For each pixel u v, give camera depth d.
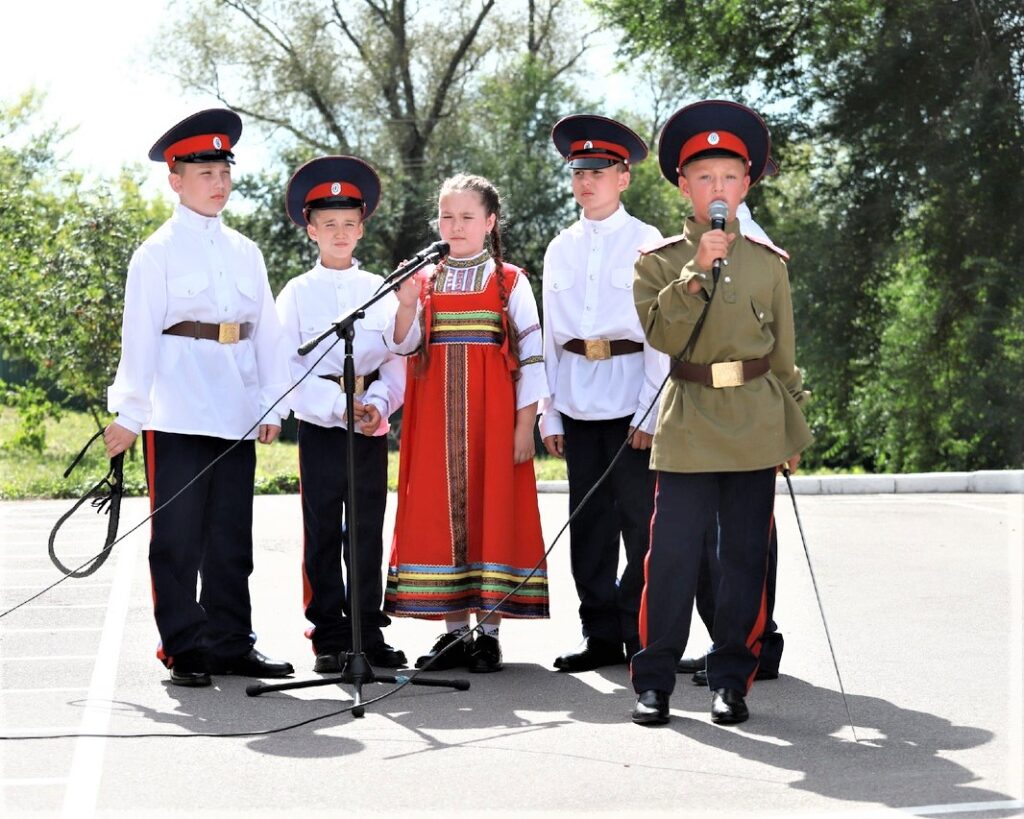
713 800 4.04
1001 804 3.97
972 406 20.03
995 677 5.75
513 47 32.56
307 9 31.25
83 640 6.70
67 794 4.13
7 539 10.92
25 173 25.72
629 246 6.04
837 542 10.26
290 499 14.27
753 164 5.21
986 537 10.54
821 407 22.08
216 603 5.91
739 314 4.96
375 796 4.09
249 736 4.81
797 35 21.94
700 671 5.78
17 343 20.06
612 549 6.07
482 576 5.96
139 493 14.57
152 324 5.70
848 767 4.39
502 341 6.02
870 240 20.88
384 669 6.06
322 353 6.09
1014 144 19.94
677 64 23.48
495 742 4.72
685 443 4.98
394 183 29.88
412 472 6.05
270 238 28.97
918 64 20.55
